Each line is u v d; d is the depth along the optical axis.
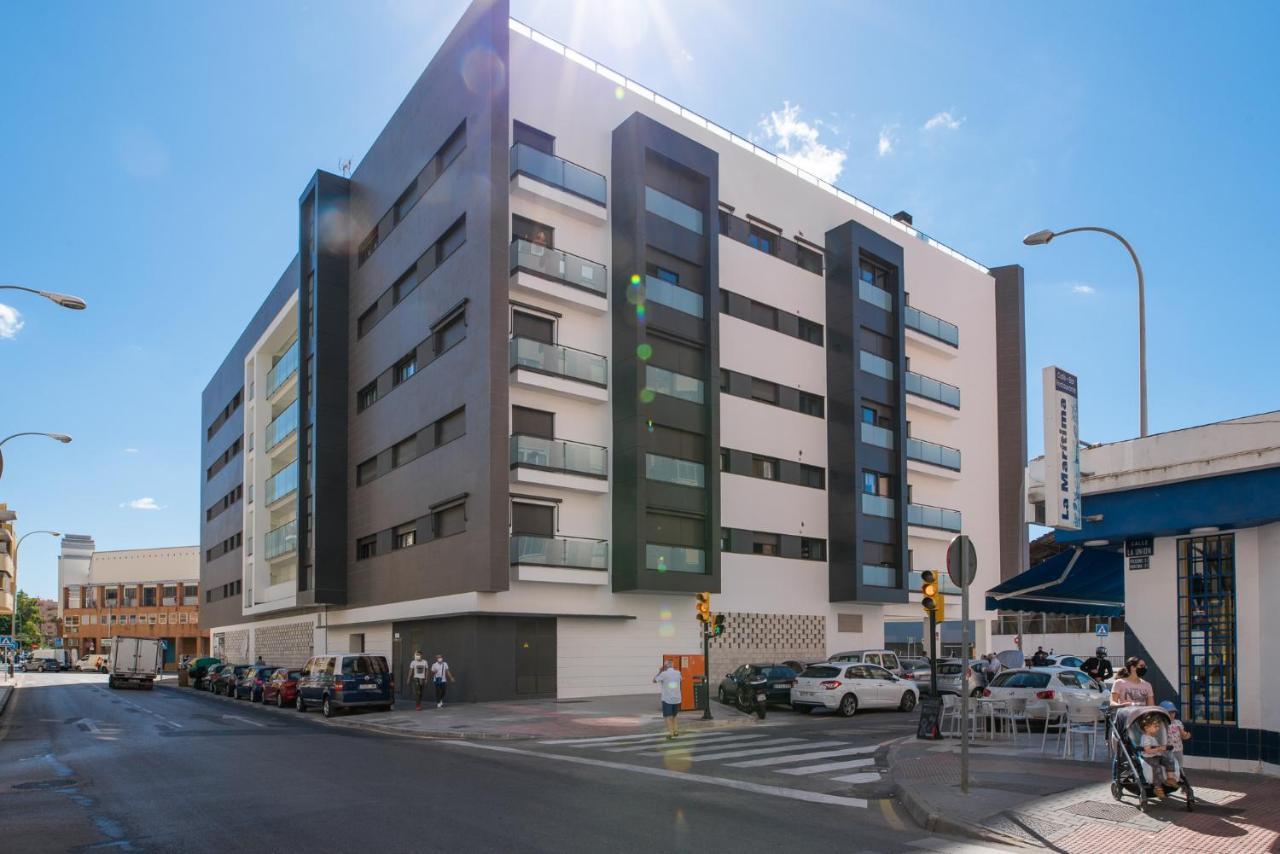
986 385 46.66
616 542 30.12
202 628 63.69
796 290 37.72
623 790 11.26
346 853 7.88
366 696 25.19
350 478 38.47
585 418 30.39
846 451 37.03
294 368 42.66
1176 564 12.25
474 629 27.41
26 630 111.56
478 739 18.64
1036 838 8.30
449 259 30.73
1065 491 12.35
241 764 13.89
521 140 30.12
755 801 10.57
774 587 34.84
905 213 46.56
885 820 9.59
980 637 43.50
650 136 31.66
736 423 34.31
